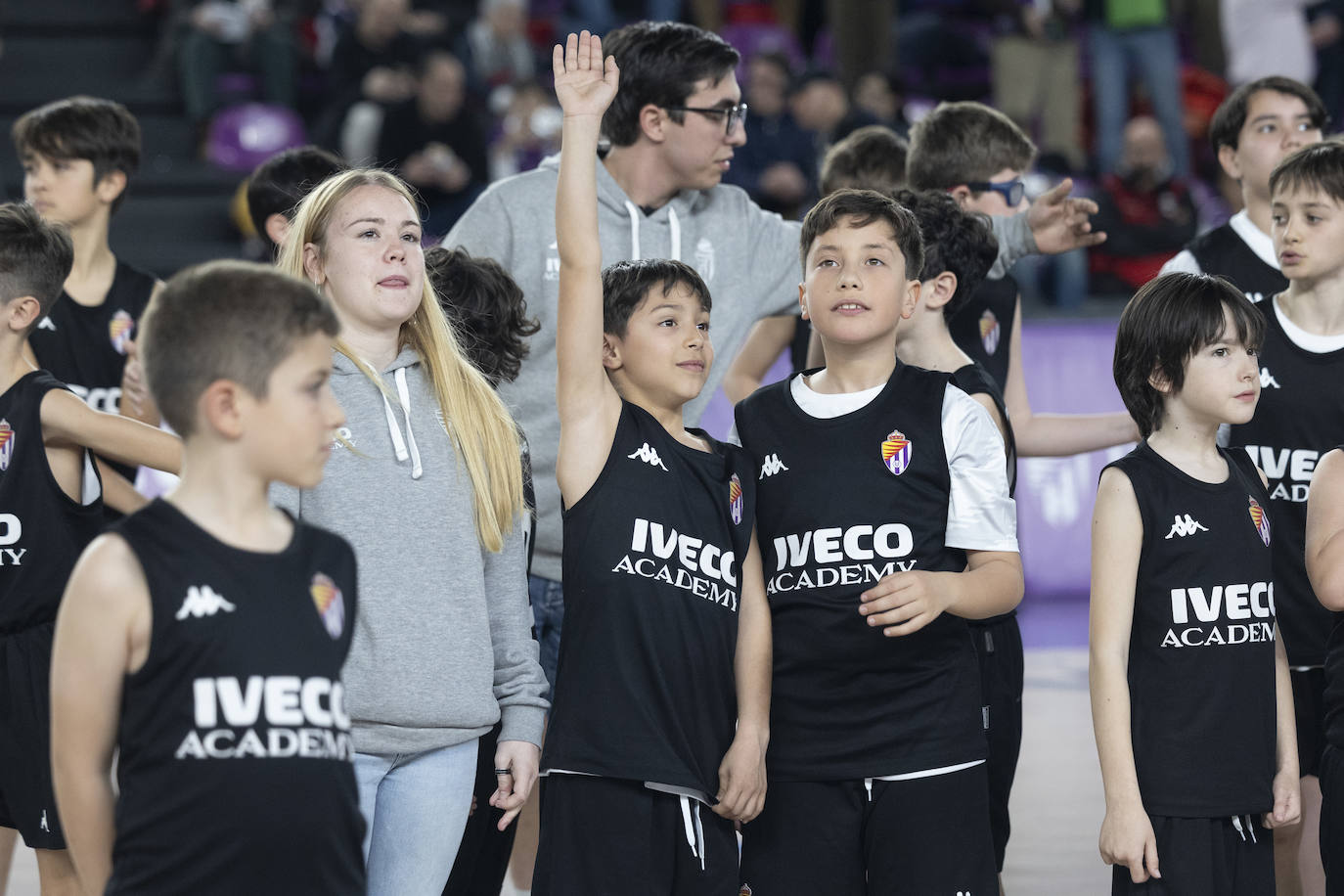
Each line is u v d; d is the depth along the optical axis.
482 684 5.92
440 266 7.22
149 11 23.92
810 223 6.62
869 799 6.30
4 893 7.95
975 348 8.32
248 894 4.59
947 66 24.70
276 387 4.61
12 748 6.92
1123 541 6.42
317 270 6.13
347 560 4.98
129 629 4.57
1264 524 6.62
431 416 6.09
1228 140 9.01
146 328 4.73
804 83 20.45
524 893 8.91
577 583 6.21
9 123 22.62
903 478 6.35
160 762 4.56
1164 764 6.32
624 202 8.15
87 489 7.20
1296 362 7.73
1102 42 22.22
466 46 22.50
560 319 6.15
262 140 22.25
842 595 6.30
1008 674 7.51
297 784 4.64
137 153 9.33
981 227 7.46
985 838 6.34
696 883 6.12
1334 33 23.22
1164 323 6.51
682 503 6.28
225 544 4.67
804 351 9.20
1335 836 6.32
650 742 6.04
